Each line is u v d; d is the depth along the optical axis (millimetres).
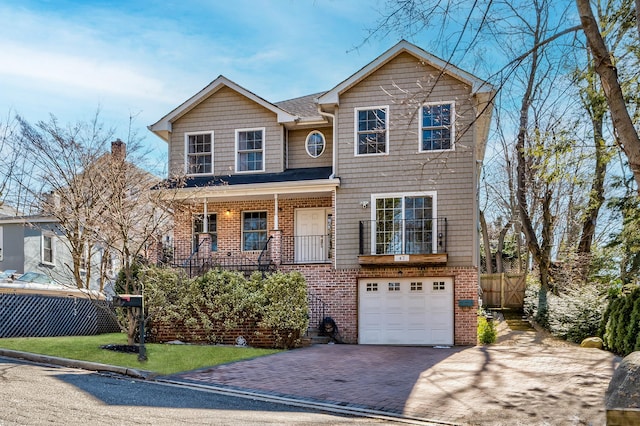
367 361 11633
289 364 11094
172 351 11922
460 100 16234
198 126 19031
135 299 10539
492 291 22922
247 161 18750
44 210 18797
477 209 16609
